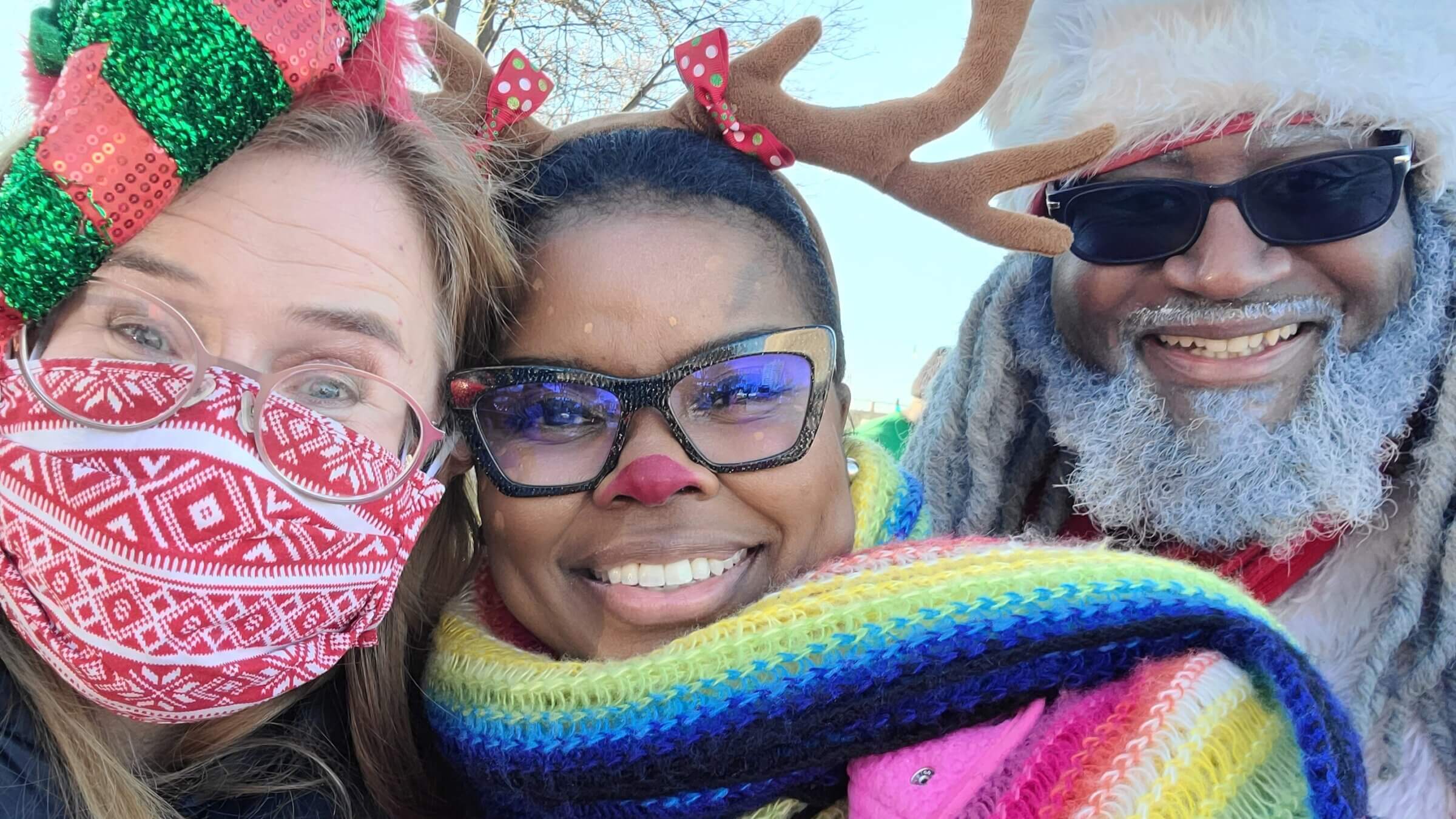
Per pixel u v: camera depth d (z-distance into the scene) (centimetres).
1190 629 35
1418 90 44
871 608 36
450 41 42
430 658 43
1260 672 34
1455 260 47
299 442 33
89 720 35
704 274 38
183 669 33
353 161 35
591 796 35
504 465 39
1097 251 50
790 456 39
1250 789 32
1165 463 50
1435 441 47
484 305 40
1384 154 46
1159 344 51
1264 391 49
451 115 41
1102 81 48
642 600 39
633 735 35
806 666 35
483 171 40
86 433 32
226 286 32
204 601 33
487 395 39
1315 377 48
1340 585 49
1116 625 35
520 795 37
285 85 31
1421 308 47
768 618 36
